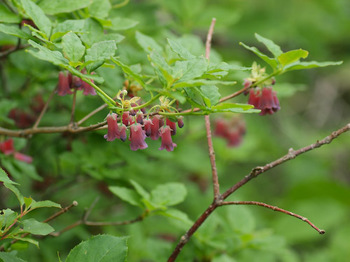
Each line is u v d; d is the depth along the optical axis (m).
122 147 0.78
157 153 0.78
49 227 0.63
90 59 0.62
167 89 0.61
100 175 0.77
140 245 0.84
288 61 0.66
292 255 0.94
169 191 0.74
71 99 0.79
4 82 0.80
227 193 0.67
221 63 0.63
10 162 0.75
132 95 0.69
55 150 0.83
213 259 0.76
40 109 0.81
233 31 1.35
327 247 1.21
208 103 0.62
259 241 0.78
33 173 0.76
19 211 0.81
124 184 0.79
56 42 0.66
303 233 1.14
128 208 0.86
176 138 0.89
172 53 0.70
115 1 0.85
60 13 0.71
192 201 0.91
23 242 0.66
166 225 0.88
